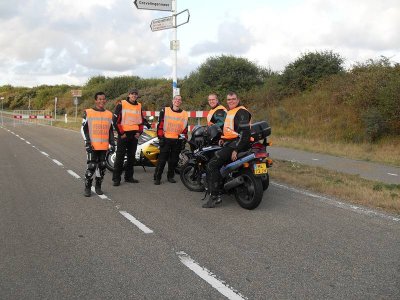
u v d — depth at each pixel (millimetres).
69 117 44281
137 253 4742
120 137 8453
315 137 16641
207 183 7004
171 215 6320
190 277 4102
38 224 5855
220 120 7949
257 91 24156
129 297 3689
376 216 6172
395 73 16656
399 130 14633
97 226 5770
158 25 13078
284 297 3682
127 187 8406
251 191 6543
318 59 22141
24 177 9453
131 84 43594
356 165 10922
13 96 85438
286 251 4789
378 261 4492
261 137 6668
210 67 27250
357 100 16844
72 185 8586
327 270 4262
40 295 3736
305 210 6523
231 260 4527
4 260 4535
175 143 8602
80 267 4352
